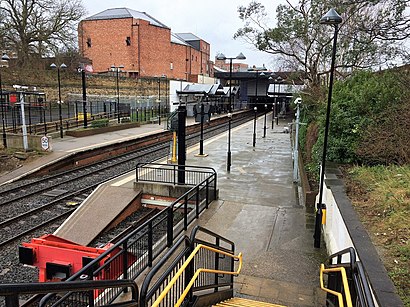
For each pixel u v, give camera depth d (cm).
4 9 4238
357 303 380
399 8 1330
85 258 805
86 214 1344
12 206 1467
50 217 1373
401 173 858
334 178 958
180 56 7006
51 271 852
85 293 656
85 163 2420
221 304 603
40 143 2327
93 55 6138
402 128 1017
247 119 5706
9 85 3903
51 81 4403
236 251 921
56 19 4497
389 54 2291
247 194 1445
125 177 1761
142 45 5966
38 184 1794
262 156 2339
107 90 5016
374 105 1180
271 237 1012
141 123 4197
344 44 1880
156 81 5650
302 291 730
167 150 2791
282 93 4600
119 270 805
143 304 396
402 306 367
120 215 1360
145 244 1090
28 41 4412
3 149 2320
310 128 1891
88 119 3853
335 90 1355
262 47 2508
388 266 469
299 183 1630
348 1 1277
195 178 1659
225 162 2112
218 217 1171
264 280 774
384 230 591
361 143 1118
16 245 1134
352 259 421
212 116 5259
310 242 976
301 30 2300
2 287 225
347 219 643
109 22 5978
